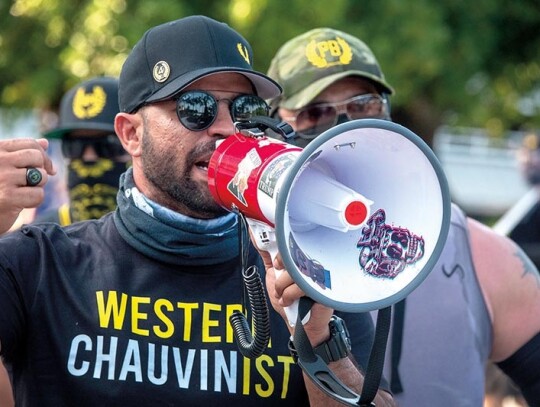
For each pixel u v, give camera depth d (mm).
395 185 2109
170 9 6855
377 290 2045
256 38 6703
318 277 2020
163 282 2436
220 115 2436
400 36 7039
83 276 2447
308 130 3346
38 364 2377
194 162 2420
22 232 2486
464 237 3172
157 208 2436
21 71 7812
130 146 2543
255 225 2092
